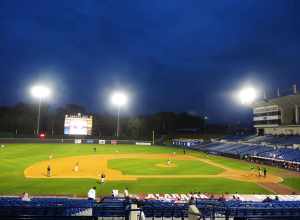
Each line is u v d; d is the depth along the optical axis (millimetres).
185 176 47156
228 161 69875
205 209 19297
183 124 180250
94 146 103562
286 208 21031
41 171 48844
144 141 123188
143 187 38406
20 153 73125
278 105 87812
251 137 101812
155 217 20031
